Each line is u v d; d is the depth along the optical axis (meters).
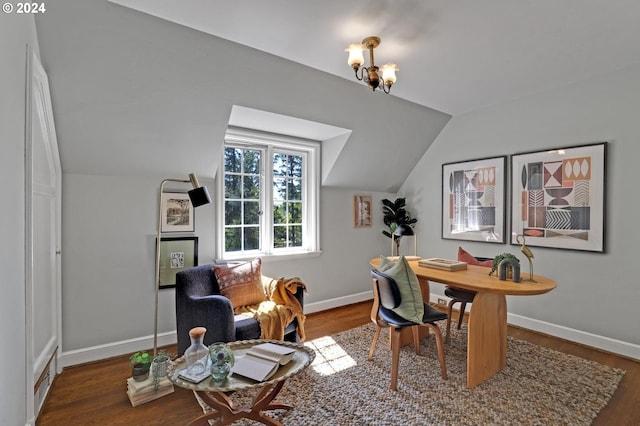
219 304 2.24
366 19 1.97
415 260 3.11
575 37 2.21
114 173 2.75
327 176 4.00
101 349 2.70
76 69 2.07
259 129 3.47
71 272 2.58
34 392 1.90
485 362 2.32
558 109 3.14
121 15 1.91
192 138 2.81
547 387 2.22
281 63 2.58
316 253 4.00
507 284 2.15
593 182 2.89
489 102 3.54
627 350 2.72
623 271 2.75
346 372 2.44
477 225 3.80
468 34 2.16
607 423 1.87
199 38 2.18
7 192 1.35
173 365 1.66
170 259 2.99
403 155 4.28
